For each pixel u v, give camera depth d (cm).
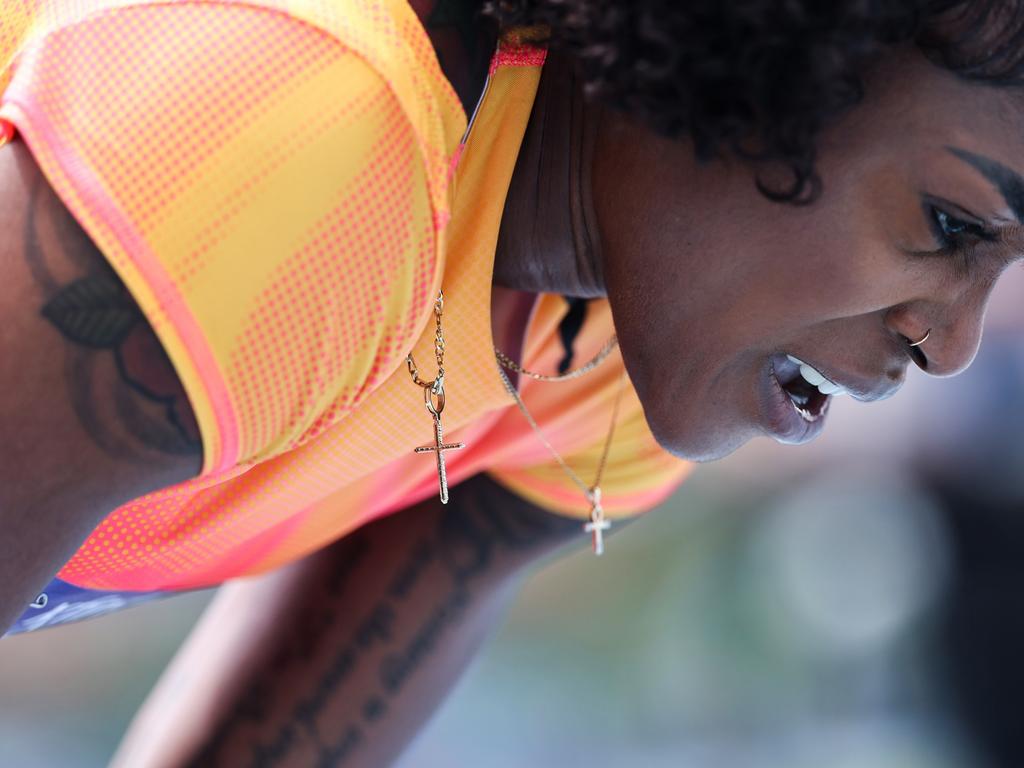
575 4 165
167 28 150
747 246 178
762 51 158
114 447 150
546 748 714
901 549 731
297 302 151
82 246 144
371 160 152
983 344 624
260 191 147
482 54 169
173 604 761
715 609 809
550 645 810
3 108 152
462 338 195
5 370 143
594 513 260
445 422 206
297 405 161
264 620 283
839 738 717
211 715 278
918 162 169
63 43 153
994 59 162
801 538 788
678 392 196
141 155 145
